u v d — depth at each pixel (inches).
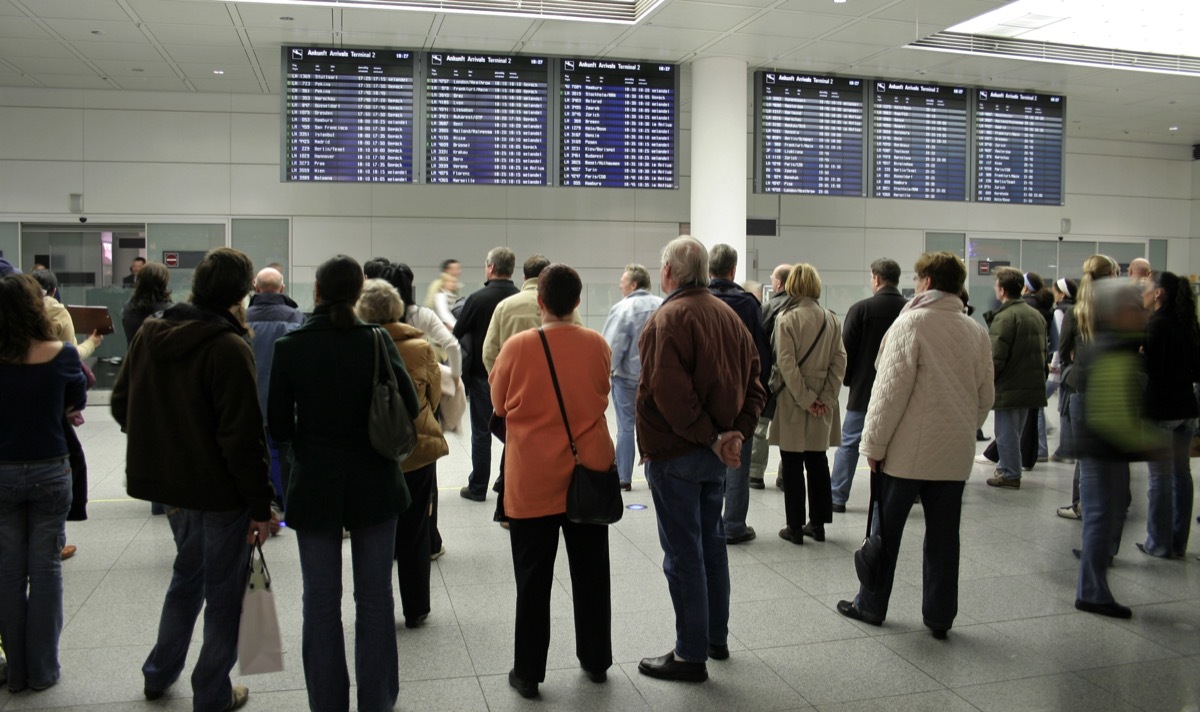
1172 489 184.2
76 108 416.8
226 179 430.3
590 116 343.3
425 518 147.7
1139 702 123.0
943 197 381.7
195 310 111.6
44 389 120.9
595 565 127.6
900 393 140.1
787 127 362.0
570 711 120.0
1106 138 557.9
